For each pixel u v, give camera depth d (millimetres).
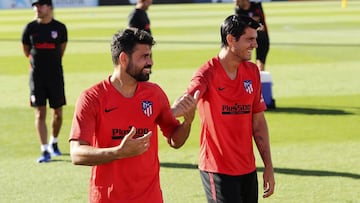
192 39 49812
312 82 30062
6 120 23031
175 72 33719
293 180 15836
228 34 10367
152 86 9148
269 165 10719
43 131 17875
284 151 18500
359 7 91438
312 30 56125
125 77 8844
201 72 10484
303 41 47219
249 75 10648
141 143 8180
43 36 17719
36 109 17938
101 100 8812
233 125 10484
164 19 71375
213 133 10531
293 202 14250
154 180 9062
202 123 10703
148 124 8969
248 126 10633
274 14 77562
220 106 10445
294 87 28891
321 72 32938
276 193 14883
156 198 9031
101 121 8852
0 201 14648
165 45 45906
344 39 48094
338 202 14188
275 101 25812
